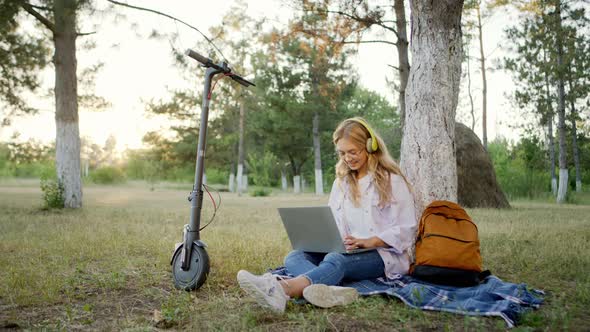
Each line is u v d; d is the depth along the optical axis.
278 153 32.88
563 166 18.16
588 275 3.58
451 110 4.18
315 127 26.22
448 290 2.85
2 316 2.65
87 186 38.50
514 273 3.89
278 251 4.79
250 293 2.55
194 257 3.26
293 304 2.77
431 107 4.13
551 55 17.89
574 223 7.90
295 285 2.70
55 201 11.18
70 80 11.20
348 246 3.02
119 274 3.69
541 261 4.24
